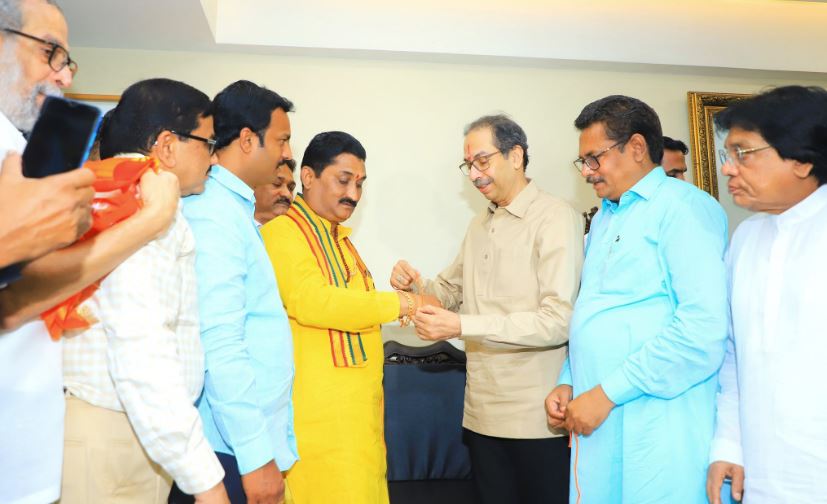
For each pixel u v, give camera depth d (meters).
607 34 3.52
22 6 1.15
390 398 2.99
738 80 3.79
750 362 1.62
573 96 3.62
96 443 1.20
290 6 3.28
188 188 1.50
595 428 1.83
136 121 1.42
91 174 0.93
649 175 1.94
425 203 3.46
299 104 3.42
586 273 2.03
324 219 2.27
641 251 1.86
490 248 2.39
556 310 2.13
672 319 1.79
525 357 2.23
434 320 2.16
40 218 0.88
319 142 2.24
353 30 3.31
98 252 1.07
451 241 3.46
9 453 1.09
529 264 2.28
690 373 1.72
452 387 3.03
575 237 2.23
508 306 2.30
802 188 1.57
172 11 2.90
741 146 1.60
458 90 3.53
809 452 1.47
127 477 1.23
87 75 3.26
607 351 1.87
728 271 1.80
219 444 1.58
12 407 1.09
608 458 1.85
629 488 1.79
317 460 2.05
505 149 2.31
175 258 1.30
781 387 1.53
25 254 0.89
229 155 1.81
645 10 3.56
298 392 2.09
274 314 1.73
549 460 2.19
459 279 2.73
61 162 0.91
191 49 3.31
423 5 3.37
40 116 0.90
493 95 3.55
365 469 2.08
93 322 1.21
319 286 2.08
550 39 3.46
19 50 1.15
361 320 2.09
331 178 2.21
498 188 2.33
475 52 3.40
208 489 1.19
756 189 1.59
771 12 3.68
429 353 3.05
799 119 1.52
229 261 1.57
